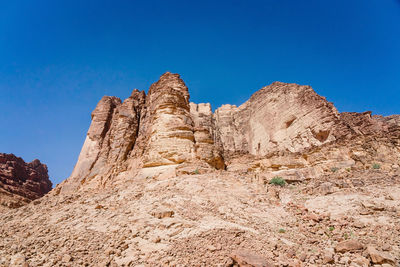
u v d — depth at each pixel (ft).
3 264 31.91
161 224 41.01
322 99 140.56
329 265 29.60
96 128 142.92
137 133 134.41
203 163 87.35
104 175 111.45
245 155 147.64
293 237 39.22
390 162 80.07
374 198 52.03
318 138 128.16
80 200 67.56
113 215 49.32
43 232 44.01
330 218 46.24
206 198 55.57
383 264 28.53
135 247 34.86
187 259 30.04
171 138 97.04
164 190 62.69
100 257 32.48
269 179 87.35
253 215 48.55
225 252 30.86
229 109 264.11
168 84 130.72
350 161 89.56
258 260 27.20
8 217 60.18
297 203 59.52
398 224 39.09
